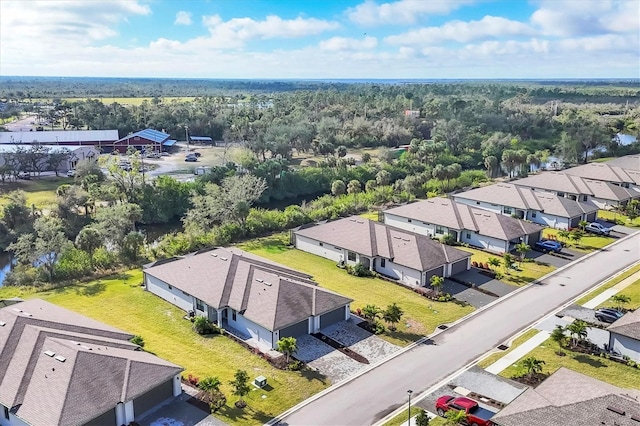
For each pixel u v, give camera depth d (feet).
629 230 226.99
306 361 120.37
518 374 113.50
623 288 161.89
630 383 110.32
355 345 127.95
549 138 474.49
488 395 105.91
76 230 233.14
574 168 314.55
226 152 393.50
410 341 129.90
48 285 164.96
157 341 129.08
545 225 231.50
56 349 104.01
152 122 530.68
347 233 189.37
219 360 120.78
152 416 99.60
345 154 405.39
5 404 94.38
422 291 159.63
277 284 136.56
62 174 345.51
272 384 110.83
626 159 334.85
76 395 93.09
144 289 162.30
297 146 432.25
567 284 166.09
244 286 139.33
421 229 219.61
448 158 391.45
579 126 484.33
